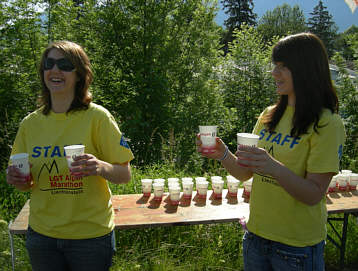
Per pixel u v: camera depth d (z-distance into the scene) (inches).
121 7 290.0
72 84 70.2
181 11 299.4
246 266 73.0
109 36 282.4
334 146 59.4
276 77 66.2
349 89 264.2
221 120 295.7
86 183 67.9
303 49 60.9
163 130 266.7
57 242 67.7
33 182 70.7
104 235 69.3
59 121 70.4
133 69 285.9
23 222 99.3
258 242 69.1
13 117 237.5
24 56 254.4
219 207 115.1
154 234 125.6
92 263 68.2
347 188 133.1
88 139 69.4
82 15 292.5
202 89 295.6
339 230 143.1
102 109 71.7
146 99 275.1
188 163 223.5
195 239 125.4
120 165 70.1
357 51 279.6
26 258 114.3
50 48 70.4
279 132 67.9
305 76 60.7
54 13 270.1
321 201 66.9
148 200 122.6
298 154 63.1
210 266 115.7
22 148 75.0
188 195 122.8
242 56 313.3
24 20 252.8
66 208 67.5
